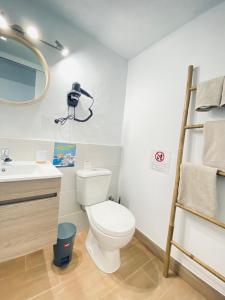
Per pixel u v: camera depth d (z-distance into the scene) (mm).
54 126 1479
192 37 1304
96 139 1783
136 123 1813
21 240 975
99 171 1614
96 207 1467
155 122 1596
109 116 1863
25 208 965
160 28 1438
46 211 1048
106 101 1816
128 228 1183
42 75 1367
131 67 1918
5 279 1135
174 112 1426
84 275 1230
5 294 1034
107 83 1800
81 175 1504
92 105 1707
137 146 1790
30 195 979
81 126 1651
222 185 1071
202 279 1180
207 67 1199
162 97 1535
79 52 1559
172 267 1367
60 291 1091
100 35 1595
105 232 1155
